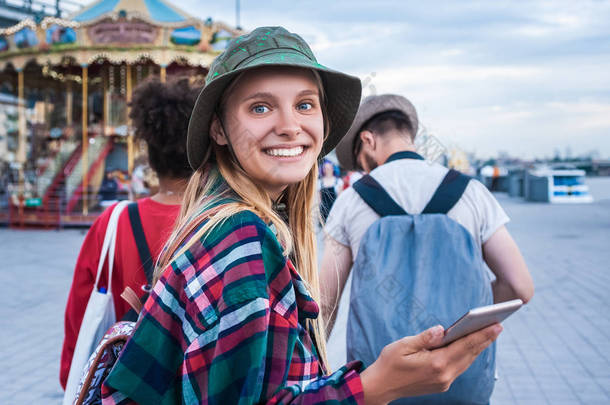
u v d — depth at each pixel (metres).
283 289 0.95
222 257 0.91
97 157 16.33
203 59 15.34
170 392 0.93
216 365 0.86
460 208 1.89
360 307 1.71
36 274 8.57
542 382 4.32
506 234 1.93
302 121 1.06
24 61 15.77
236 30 15.50
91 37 14.95
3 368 4.68
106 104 17.72
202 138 1.12
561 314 6.16
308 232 1.28
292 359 0.94
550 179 23.62
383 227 1.79
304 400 0.89
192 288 0.92
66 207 15.15
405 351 0.92
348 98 1.23
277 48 1.05
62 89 20.22
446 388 0.94
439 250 1.73
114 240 1.98
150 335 0.94
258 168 1.05
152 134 1.98
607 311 6.23
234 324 0.86
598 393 4.10
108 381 0.94
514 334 5.52
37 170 16.88
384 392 0.93
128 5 15.75
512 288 1.88
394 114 2.18
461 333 0.90
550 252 10.27
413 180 1.93
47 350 5.14
